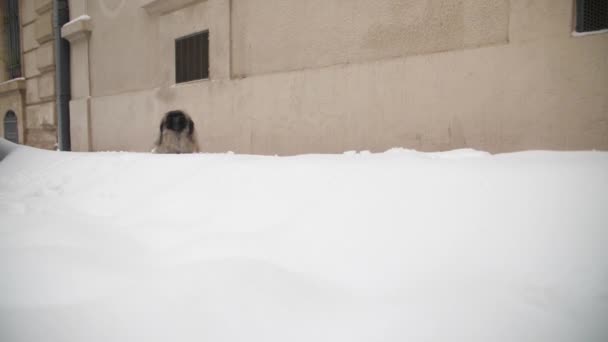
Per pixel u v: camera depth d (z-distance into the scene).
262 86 4.36
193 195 2.41
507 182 1.74
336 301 1.20
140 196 2.63
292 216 1.87
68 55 7.61
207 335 1.04
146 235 1.88
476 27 2.98
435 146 3.19
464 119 3.03
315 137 3.94
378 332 1.03
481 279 1.25
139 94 6.03
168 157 3.65
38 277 1.35
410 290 1.23
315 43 3.93
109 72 6.66
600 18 2.54
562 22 2.60
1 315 1.11
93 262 1.50
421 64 3.22
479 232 1.47
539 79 2.70
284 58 4.20
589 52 2.51
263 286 1.26
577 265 1.24
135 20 6.03
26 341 0.99
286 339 1.02
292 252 1.53
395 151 3.12
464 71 3.01
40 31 8.34
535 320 1.04
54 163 4.46
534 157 2.15
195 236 1.81
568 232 1.38
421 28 3.25
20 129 9.49
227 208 2.11
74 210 2.47
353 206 1.83
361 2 3.58
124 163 3.78
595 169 1.71
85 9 7.02
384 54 3.47
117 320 1.10
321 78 3.86
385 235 1.56
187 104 5.26
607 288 1.14
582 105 2.55
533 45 2.71
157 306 1.17
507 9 2.84
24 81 9.23
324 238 1.61
